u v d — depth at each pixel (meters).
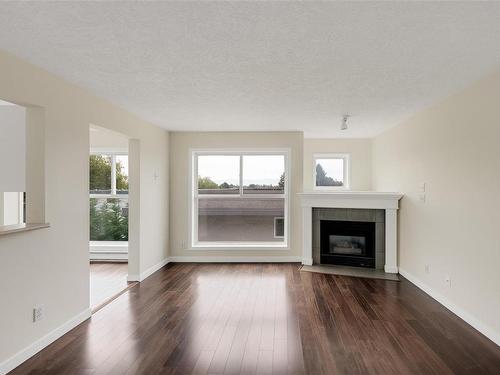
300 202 6.13
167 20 2.07
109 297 4.17
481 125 3.16
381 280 5.00
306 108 4.36
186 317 3.54
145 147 5.18
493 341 2.98
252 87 3.46
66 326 3.18
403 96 3.77
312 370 2.50
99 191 6.37
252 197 6.38
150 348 2.85
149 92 3.63
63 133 3.19
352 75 3.08
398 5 1.89
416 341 2.98
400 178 5.33
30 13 1.98
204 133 6.19
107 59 2.70
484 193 3.12
